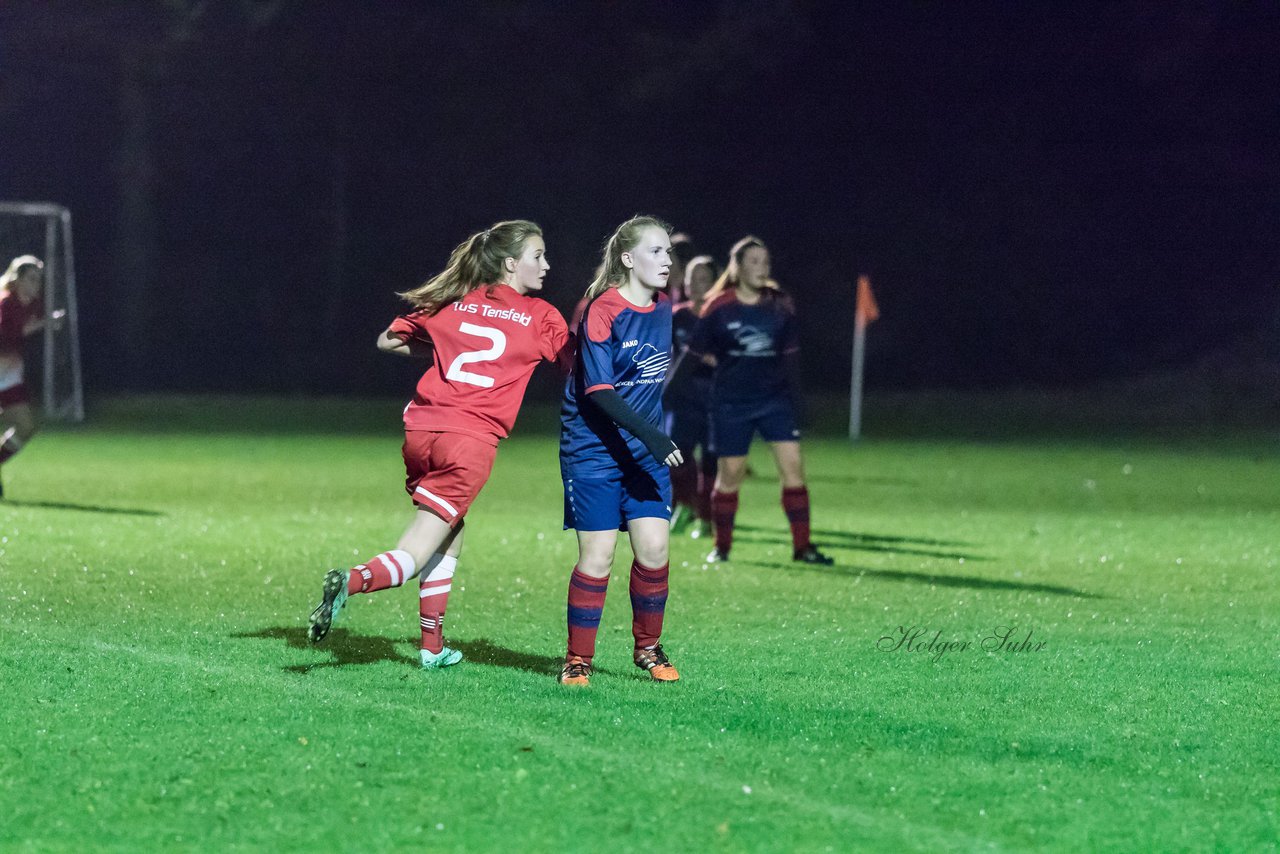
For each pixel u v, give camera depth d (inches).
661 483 880.9
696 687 861.8
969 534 1658.5
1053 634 1053.2
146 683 836.6
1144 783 685.9
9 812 619.8
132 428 3142.2
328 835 598.5
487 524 1667.1
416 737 733.9
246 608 1093.8
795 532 1423.5
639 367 857.5
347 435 3061.0
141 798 638.5
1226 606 1184.8
